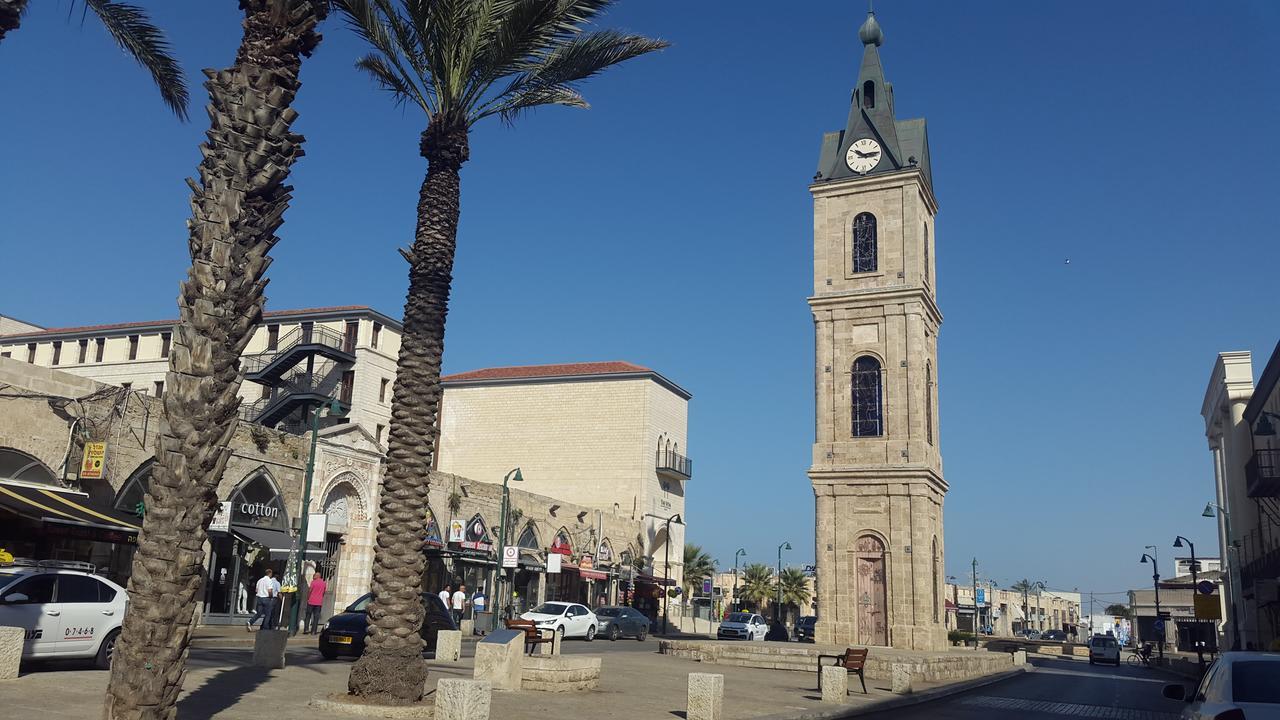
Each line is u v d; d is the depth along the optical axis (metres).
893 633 38.78
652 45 17.67
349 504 39.06
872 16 46.03
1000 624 133.50
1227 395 52.09
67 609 15.84
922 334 42.00
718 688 15.13
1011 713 21.31
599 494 63.75
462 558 44.78
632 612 47.88
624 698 17.86
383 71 16.84
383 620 14.02
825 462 41.59
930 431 43.31
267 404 49.12
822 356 42.88
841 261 43.50
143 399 28.91
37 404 25.69
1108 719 21.05
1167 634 108.38
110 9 15.12
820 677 21.94
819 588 40.59
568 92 17.95
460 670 20.72
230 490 32.41
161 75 15.68
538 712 14.88
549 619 40.06
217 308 9.58
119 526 24.19
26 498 23.55
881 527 40.16
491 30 16.06
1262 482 36.81
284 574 34.84
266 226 10.05
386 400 56.38
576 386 66.00
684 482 69.94
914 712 20.25
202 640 25.12
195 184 9.95
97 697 12.91
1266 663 9.20
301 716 12.50
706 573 76.94
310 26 10.55
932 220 47.25
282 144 10.20
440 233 15.67
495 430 67.50
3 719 10.77
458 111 16.09
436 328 15.38
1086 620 144.50
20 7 12.30
